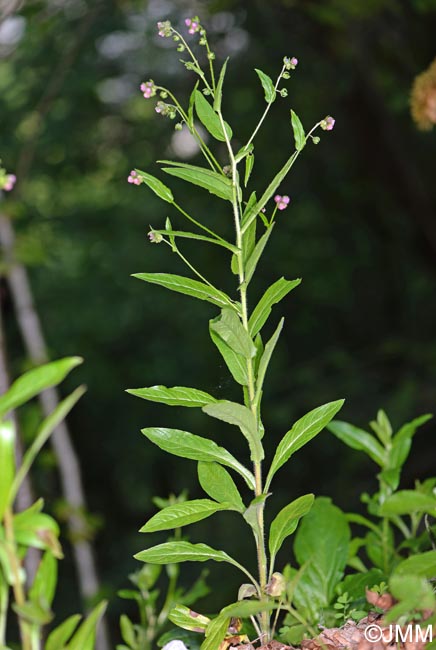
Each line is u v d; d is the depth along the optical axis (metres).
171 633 1.25
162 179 5.48
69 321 6.04
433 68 1.69
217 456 1.15
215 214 5.51
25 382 0.91
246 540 4.08
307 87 4.55
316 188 5.27
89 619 0.97
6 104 4.43
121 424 5.82
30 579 1.69
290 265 5.62
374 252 5.52
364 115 4.18
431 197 4.37
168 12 4.03
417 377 4.45
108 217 6.39
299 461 4.70
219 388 1.28
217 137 1.15
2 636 0.94
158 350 6.05
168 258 5.92
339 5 3.27
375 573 1.29
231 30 4.31
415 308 5.37
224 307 1.12
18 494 1.72
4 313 2.60
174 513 1.14
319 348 5.67
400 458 1.41
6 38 3.04
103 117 5.11
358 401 4.41
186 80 4.76
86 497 5.65
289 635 1.09
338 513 1.34
